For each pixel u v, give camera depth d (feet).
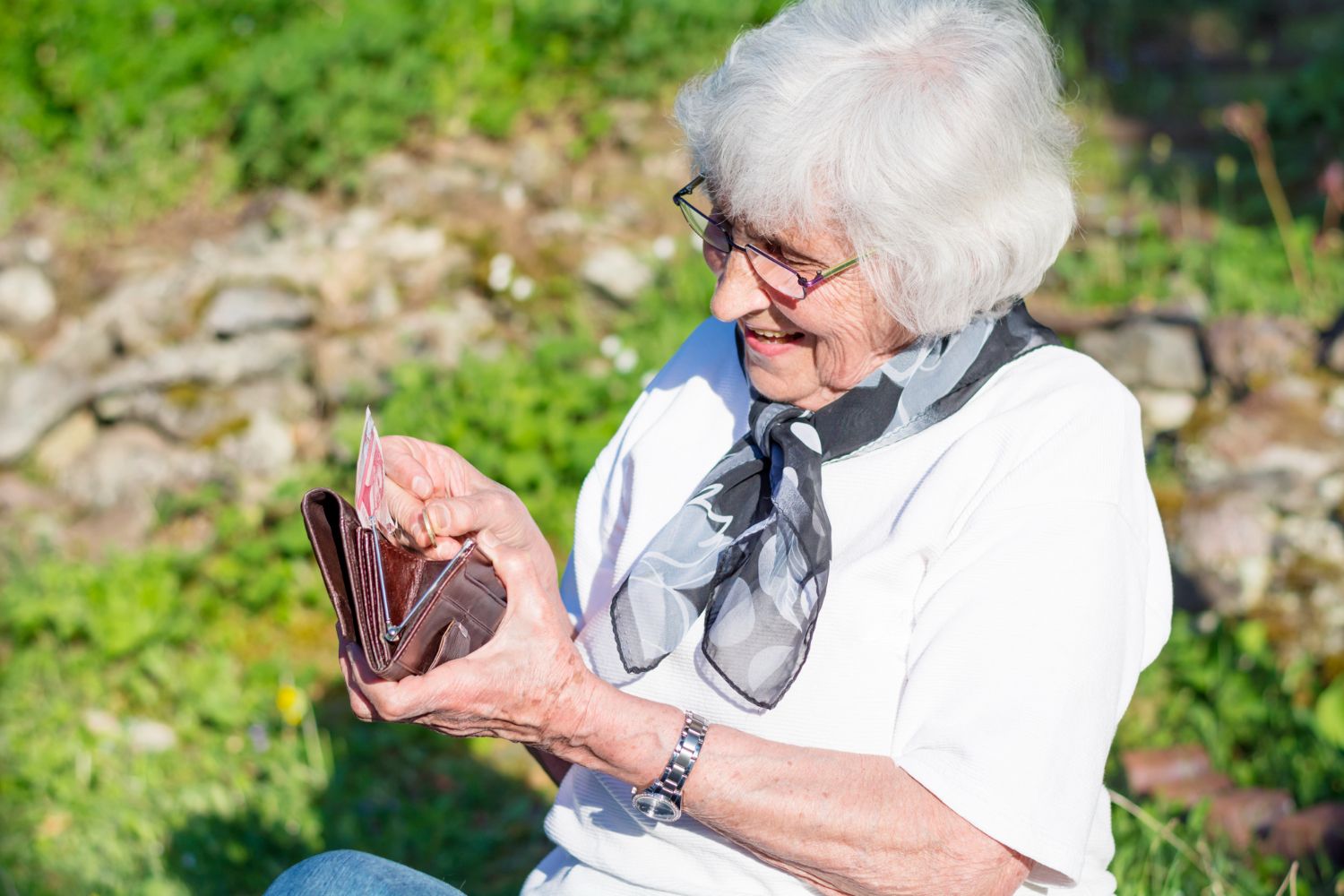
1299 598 13.58
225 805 12.21
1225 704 12.16
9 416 17.20
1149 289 17.72
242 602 15.31
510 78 20.71
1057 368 5.17
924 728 4.64
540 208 18.85
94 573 15.25
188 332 17.57
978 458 4.97
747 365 5.44
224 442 16.79
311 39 20.35
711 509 5.37
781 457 5.31
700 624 5.27
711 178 5.09
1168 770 11.28
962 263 4.82
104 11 21.48
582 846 5.52
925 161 4.69
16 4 21.70
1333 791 11.03
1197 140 21.52
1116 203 19.80
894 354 5.20
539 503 15.29
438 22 20.92
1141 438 5.18
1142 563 4.90
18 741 13.33
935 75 4.75
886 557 4.97
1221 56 24.56
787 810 4.56
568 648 4.64
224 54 21.26
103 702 14.10
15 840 11.82
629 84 20.68
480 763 13.07
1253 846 9.98
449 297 17.84
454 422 15.57
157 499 16.47
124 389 17.10
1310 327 16.35
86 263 19.13
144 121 20.75
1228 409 15.48
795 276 4.98
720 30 21.20
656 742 4.65
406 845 11.74
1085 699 4.56
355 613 4.51
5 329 18.54
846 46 4.84
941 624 4.77
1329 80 21.70
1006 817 4.41
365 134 19.65
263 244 18.81
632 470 5.94
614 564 6.00
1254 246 18.29
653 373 15.98
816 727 4.99
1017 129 4.83
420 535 5.30
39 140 20.97
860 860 4.56
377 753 13.15
